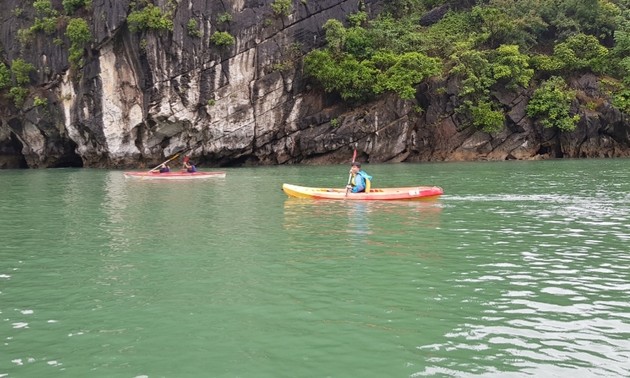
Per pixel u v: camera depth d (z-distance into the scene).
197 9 32.75
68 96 33.53
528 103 35.19
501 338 5.45
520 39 37.59
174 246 9.54
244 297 6.71
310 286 7.14
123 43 32.59
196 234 10.62
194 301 6.59
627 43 36.00
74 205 15.07
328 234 10.52
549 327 5.72
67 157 36.66
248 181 22.27
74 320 6.02
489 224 11.48
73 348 5.29
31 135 34.88
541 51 38.91
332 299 6.62
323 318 6.00
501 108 35.31
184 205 14.78
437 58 35.41
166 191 18.50
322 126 35.22
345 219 12.24
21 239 10.30
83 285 7.29
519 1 40.09
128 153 34.00
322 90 35.69
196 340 5.44
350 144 34.94
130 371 4.79
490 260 8.44
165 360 5.00
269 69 34.41
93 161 35.09
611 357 5.01
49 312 6.28
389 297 6.69
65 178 25.08
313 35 35.56
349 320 5.94
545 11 39.00
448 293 6.83
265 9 34.03
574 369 4.78
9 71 34.84
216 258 8.64
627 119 34.91
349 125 34.59
